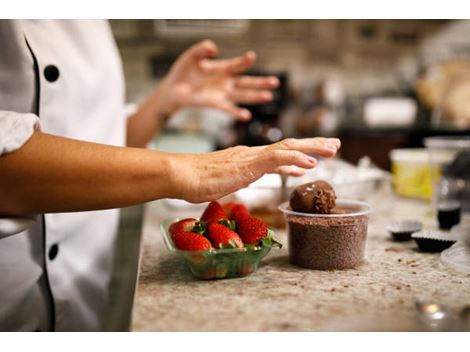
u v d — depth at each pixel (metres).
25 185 0.66
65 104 1.06
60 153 0.67
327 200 0.83
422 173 1.40
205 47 1.46
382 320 0.62
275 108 2.70
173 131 2.94
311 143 0.76
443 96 3.04
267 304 0.67
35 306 1.00
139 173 0.69
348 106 3.19
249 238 0.77
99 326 1.24
